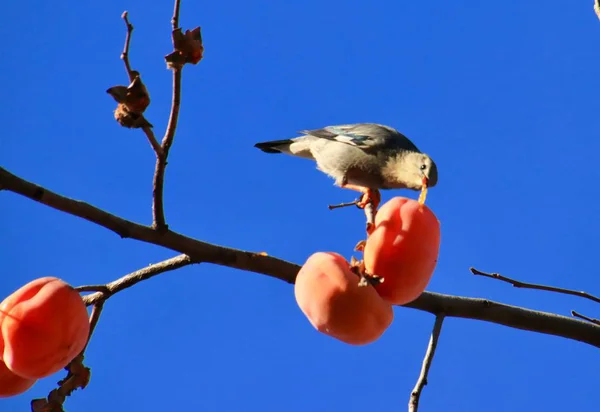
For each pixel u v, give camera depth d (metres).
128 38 7.83
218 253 9.74
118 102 8.03
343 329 7.95
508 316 11.47
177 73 8.27
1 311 8.07
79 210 8.75
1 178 8.27
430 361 10.36
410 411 9.77
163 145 8.70
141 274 9.47
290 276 10.16
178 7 8.09
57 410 8.51
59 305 8.13
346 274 8.00
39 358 7.99
